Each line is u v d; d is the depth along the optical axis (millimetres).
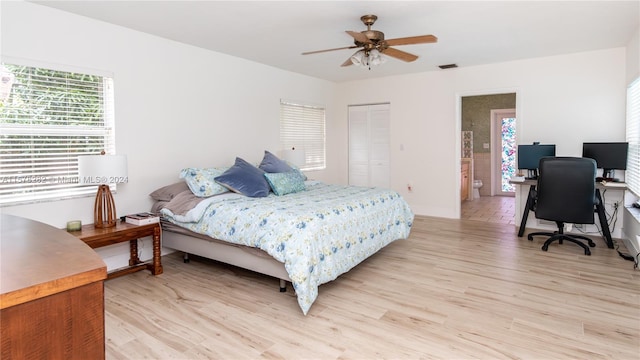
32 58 2928
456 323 2404
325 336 2264
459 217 5719
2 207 2801
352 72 5750
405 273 3355
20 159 2906
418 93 5883
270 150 5289
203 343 2193
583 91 4645
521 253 3916
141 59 3676
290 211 2932
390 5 3010
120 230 3062
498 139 8125
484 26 3568
